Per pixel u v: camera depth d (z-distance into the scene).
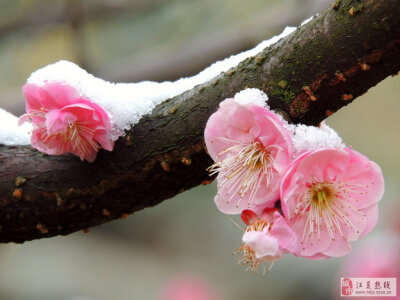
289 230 0.38
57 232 0.42
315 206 0.39
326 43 0.39
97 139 0.40
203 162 0.40
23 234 0.42
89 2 0.70
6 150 0.42
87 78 0.40
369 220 0.39
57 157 0.41
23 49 0.77
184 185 0.41
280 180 0.38
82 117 0.39
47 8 0.73
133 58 0.67
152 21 0.74
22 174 0.41
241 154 0.39
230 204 0.39
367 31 0.38
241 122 0.39
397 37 0.38
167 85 0.41
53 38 0.77
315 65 0.39
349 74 0.39
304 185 0.39
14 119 0.43
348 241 0.39
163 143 0.40
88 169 0.41
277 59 0.39
